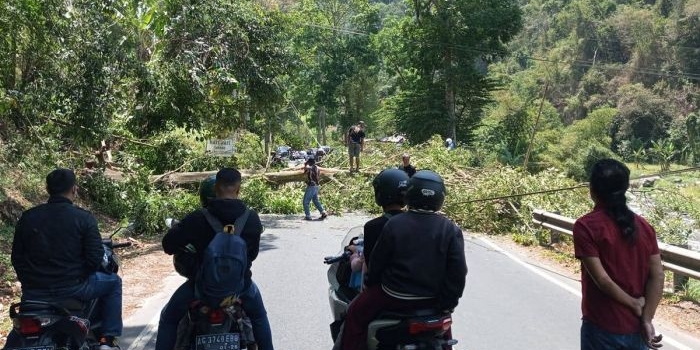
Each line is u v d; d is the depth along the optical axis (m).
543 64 104.38
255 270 10.55
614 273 3.91
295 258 11.62
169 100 16.39
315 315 7.96
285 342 6.93
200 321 4.59
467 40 43.25
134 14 11.95
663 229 13.49
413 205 4.45
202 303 4.55
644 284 3.98
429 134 44.41
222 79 16.66
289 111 48.25
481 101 45.59
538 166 45.47
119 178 15.66
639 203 14.55
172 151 19.20
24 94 12.11
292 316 7.91
